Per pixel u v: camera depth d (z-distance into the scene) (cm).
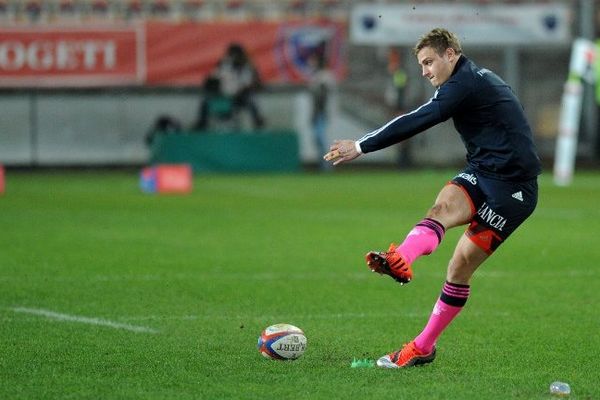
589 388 2362
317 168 11294
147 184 8531
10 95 10881
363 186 9175
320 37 10869
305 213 6812
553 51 11438
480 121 2445
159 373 2475
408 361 2567
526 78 11444
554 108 11494
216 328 3098
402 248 2361
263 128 11112
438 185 9294
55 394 2264
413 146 11606
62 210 6912
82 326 3105
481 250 2488
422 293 3825
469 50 11412
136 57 10744
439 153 11612
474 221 2489
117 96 11019
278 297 3697
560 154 9531
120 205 7306
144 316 3294
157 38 10756
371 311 3441
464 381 2417
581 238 5534
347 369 2530
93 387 2330
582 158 11631
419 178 10219
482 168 2472
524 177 2453
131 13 10781
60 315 3291
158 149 10656
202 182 9612
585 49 9269
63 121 11000
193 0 10938
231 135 10850
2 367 2538
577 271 4400
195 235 5572
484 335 3033
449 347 2845
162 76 10788
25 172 10844
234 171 10850
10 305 3481
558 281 4131
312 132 11225
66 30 10675
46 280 4022
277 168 10944
